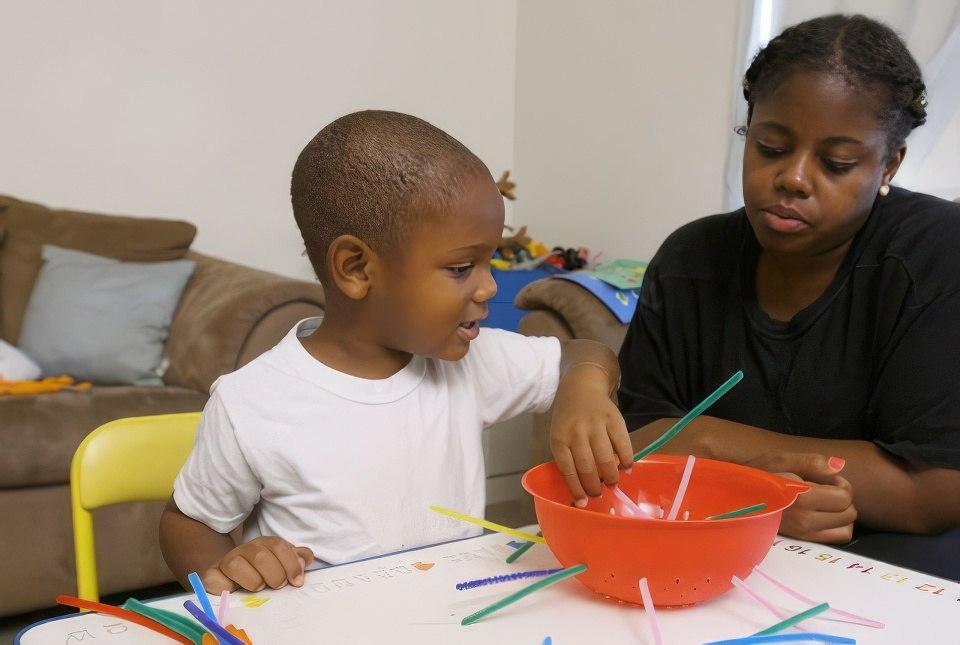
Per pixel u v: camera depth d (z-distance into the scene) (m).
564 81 3.62
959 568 0.87
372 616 0.58
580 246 3.59
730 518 0.59
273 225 3.29
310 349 0.88
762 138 0.92
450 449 0.90
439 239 0.75
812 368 1.04
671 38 3.16
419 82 3.61
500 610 0.59
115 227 2.73
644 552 0.56
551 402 0.98
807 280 1.03
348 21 3.40
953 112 2.40
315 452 0.83
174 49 3.04
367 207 0.76
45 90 2.85
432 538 0.88
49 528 1.94
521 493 2.93
